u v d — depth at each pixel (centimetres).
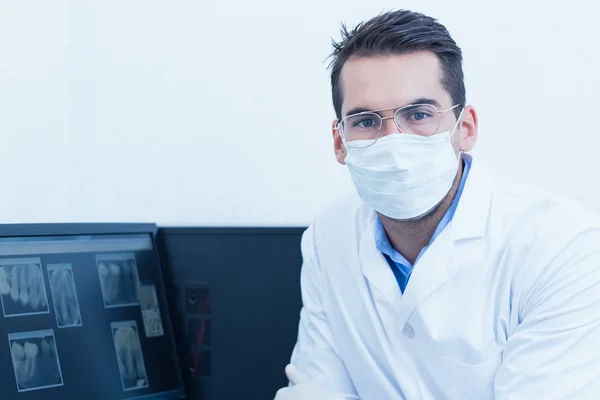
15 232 146
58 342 147
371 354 161
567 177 182
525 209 148
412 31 141
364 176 145
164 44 203
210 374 176
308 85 196
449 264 147
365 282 161
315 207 195
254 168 198
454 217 149
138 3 204
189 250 180
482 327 145
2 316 139
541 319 136
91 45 204
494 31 187
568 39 182
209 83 201
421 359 152
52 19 194
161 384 167
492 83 187
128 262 169
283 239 177
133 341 164
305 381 151
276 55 198
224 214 198
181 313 179
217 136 200
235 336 177
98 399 152
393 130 141
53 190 193
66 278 153
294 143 196
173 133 202
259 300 176
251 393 175
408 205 145
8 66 179
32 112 187
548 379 131
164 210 201
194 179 200
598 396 129
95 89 203
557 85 183
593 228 141
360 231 166
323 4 196
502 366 139
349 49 145
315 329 167
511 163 186
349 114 145
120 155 203
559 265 138
